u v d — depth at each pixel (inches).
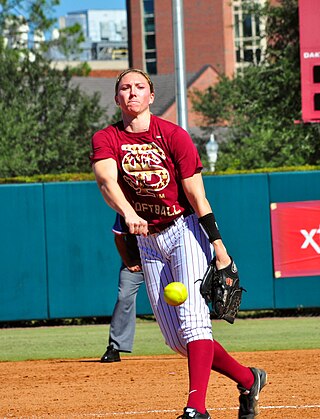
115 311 1006.4
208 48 7391.7
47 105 4456.2
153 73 7623.0
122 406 717.9
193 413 519.8
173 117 6269.7
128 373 904.3
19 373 931.3
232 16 7337.6
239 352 1051.3
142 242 556.1
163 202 538.6
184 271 538.6
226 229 1537.9
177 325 547.8
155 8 7544.3
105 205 1549.0
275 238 1547.7
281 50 3154.5
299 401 720.3
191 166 531.2
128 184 540.1
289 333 1295.5
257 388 580.7
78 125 4589.1
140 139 532.7
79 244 1549.0
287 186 1544.0
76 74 6358.3
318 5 1713.8
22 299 1550.2
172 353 1101.1
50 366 982.4
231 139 4697.3
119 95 532.7
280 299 1551.4
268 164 3390.7
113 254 1551.4
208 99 5698.8
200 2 7396.7
